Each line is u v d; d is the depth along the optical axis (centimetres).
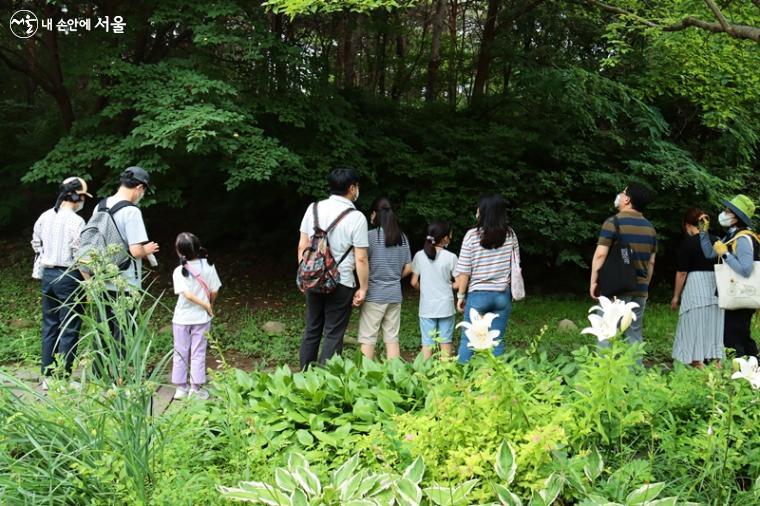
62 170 757
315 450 241
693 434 257
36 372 357
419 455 220
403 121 1112
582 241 1086
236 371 321
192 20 782
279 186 1130
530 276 1159
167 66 788
